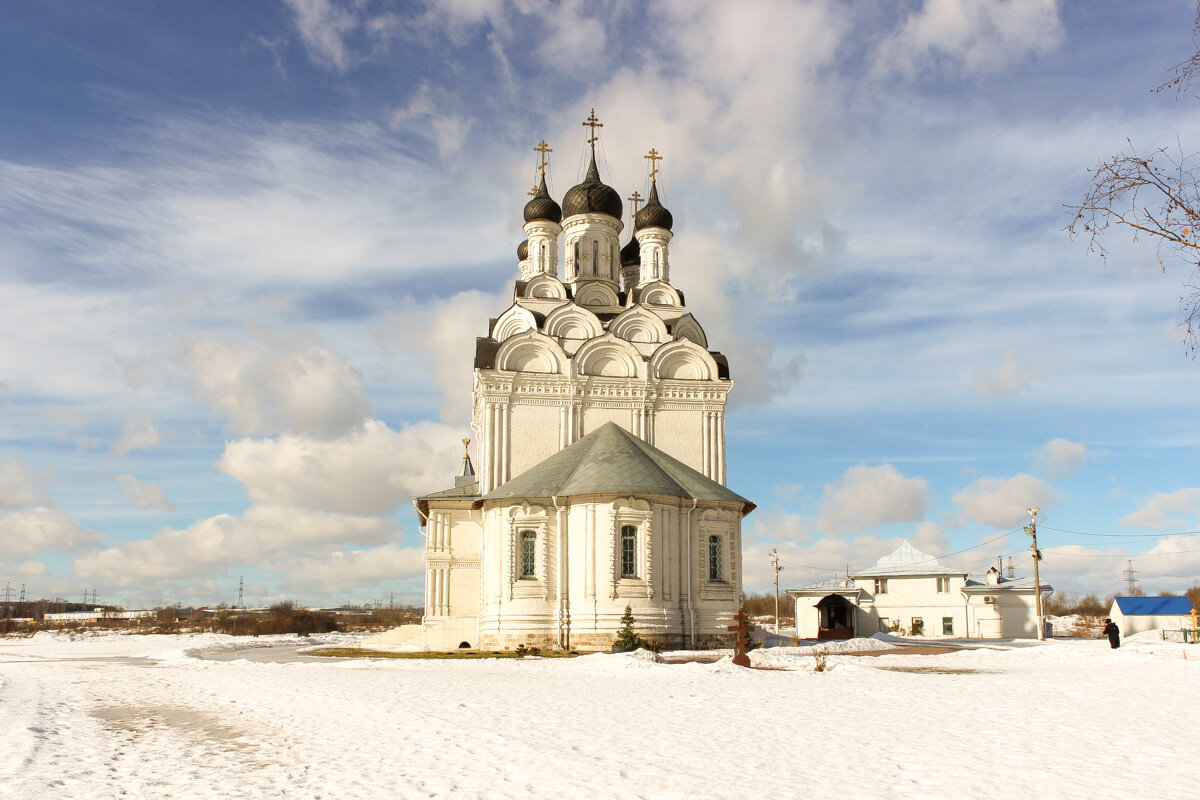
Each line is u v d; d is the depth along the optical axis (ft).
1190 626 229.86
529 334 157.99
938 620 232.94
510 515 133.39
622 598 127.65
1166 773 40.42
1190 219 50.67
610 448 139.44
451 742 52.01
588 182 186.70
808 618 240.32
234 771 45.85
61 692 90.27
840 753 46.24
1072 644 150.41
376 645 157.48
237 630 333.62
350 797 39.60
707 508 136.77
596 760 45.47
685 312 173.06
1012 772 40.96
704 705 65.77
